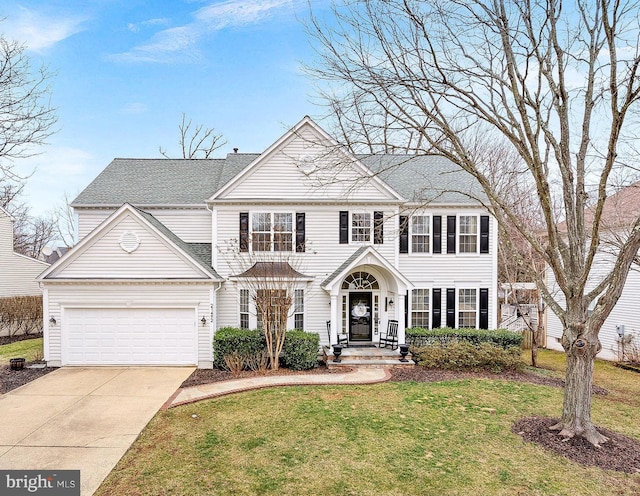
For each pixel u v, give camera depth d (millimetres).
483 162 24812
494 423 8812
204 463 7023
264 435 8172
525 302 23547
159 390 11328
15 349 17844
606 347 18156
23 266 24453
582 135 8367
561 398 10664
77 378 12594
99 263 14125
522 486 6281
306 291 16266
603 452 7336
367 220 16578
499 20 7848
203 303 14242
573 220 8297
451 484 6336
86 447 7715
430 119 9055
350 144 9188
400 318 15062
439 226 17141
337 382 12008
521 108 7828
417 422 8859
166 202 17594
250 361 13773
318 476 6578
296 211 16344
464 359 13570
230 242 16156
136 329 14188
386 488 6234
